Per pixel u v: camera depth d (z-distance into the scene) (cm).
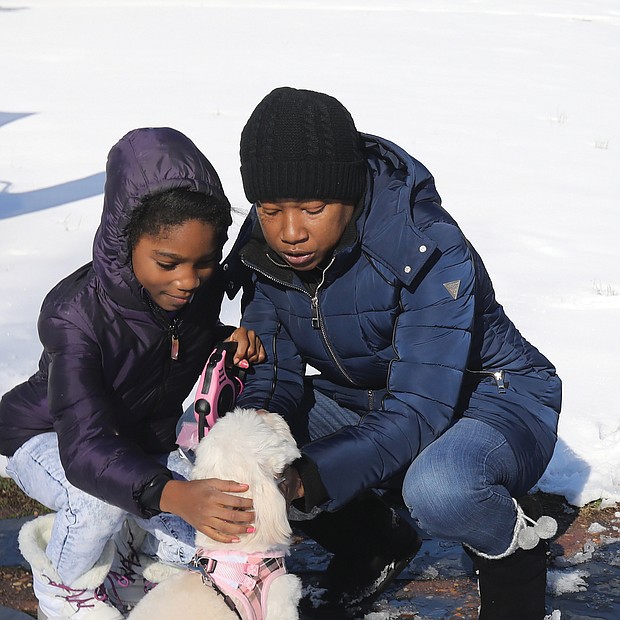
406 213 253
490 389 278
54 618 269
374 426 251
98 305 253
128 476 235
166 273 240
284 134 242
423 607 288
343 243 257
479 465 251
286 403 290
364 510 283
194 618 213
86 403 247
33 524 276
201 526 218
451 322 254
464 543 259
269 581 221
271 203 247
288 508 250
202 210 235
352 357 275
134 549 290
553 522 251
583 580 303
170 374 274
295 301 278
